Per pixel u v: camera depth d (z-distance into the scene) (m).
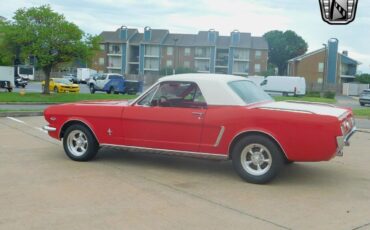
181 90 6.86
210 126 6.53
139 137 7.09
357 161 8.27
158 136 6.93
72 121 7.61
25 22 24.86
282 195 5.85
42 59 25.45
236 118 6.38
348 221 4.88
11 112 14.30
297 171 7.29
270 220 4.86
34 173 6.68
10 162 7.39
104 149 8.75
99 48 27.39
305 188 6.23
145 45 74.81
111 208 5.12
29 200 5.33
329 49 72.00
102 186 6.04
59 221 4.65
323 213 5.14
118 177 6.57
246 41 73.81
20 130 11.05
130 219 4.77
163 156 8.21
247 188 6.15
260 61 73.38
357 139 11.26
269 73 72.94
